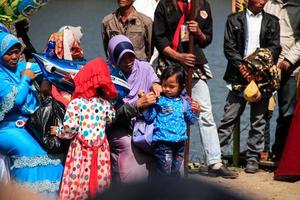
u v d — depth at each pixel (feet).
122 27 35.55
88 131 28.84
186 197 6.17
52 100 28.99
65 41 32.19
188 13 35.83
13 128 28.84
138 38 35.42
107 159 29.27
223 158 43.42
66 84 30.12
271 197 35.96
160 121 30.50
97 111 29.01
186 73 35.24
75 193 28.60
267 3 42.01
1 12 33.88
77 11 157.07
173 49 35.70
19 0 33.37
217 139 38.42
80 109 28.81
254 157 40.75
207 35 36.65
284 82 41.04
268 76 38.68
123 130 30.58
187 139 34.04
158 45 35.73
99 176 28.91
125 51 30.63
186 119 31.40
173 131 30.53
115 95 29.30
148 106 30.27
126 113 29.81
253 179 39.34
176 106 30.73
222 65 89.45
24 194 7.93
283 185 38.47
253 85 38.55
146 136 30.12
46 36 119.14
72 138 28.84
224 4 167.32
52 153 28.71
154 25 35.78
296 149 38.91
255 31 39.68
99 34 118.62
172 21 35.60
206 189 6.28
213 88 73.36
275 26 39.88
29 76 29.25
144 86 31.27
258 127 40.34
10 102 28.48
